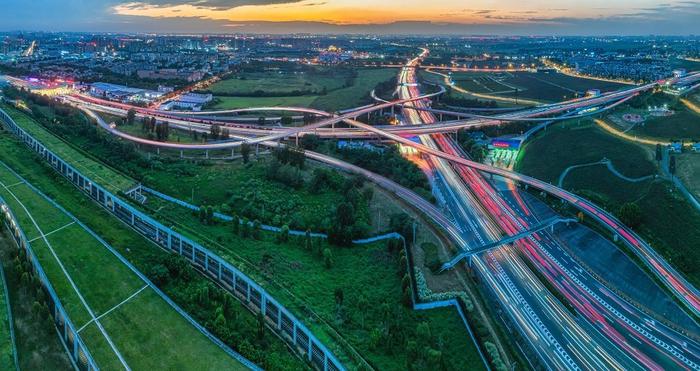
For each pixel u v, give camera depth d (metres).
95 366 138.88
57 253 193.25
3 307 166.00
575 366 169.25
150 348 148.00
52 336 158.62
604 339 183.75
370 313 185.00
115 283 177.88
